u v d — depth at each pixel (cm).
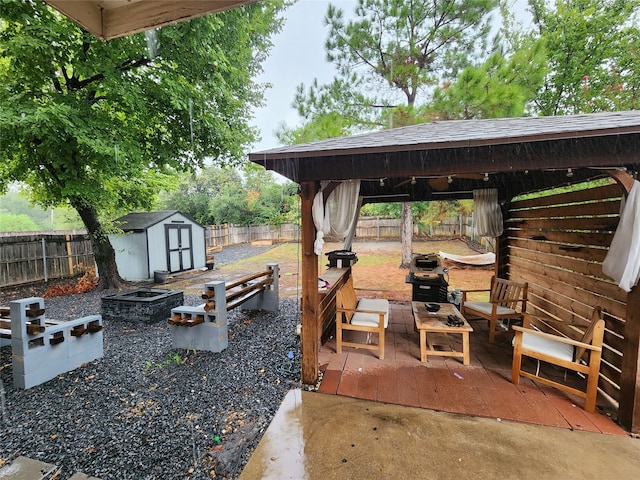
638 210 225
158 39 537
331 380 316
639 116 273
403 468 204
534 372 328
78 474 203
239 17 659
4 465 211
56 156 562
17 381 311
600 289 291
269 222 1806
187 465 211
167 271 945
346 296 408
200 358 378
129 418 263
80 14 108
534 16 1087
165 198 2011
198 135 702
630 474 197
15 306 308
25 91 516
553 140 234
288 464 209
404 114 725
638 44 905
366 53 763
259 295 576
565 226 353
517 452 217
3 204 1930
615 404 272
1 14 446
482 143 228
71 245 908
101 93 607
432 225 1355
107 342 437
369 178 286
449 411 264
